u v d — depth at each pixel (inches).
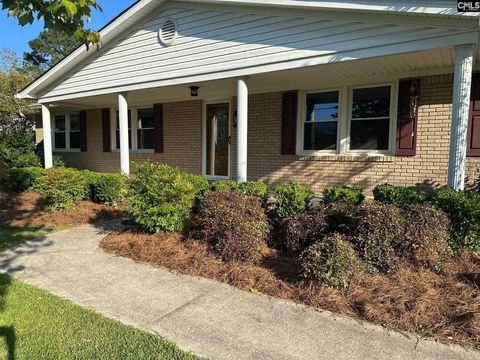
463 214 155.5
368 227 144.9
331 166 287.9
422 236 142.8
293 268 157.2
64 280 153.2
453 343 103.8
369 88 273.6
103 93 332.5
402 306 120.0
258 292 139.4
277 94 314.3
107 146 463.2
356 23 197.0
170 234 201.2
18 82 572.1
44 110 404.2
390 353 99.6
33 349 100.9
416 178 252.2
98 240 213.6
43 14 105.3
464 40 167.8
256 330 111.7
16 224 247.8
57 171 287.7
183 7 267.6
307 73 245.1
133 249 189.0
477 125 228.2
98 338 106.6
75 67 354.3
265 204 205.0
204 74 260.5
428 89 243.0
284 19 220.7
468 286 130.6
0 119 573.3
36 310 124.2
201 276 155.7
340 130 285.7
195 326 114.2
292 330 111.8
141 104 424.2
